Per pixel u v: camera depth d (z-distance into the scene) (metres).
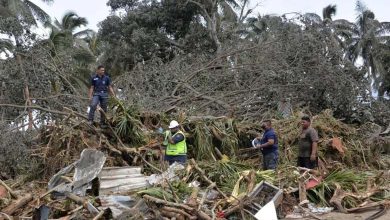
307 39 14.74
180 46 25.02
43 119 12.17
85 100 13.11
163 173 7.88
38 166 9.09
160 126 10.63
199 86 14.45
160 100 13.02
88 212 5.98
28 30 13.95
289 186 7.61
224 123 11.02
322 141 11.05
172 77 14.27
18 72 12.59
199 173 7.81
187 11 25.41
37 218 5.91
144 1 26.55
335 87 14.49
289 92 14.35
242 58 15.25
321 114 12.77
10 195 6.74
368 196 7.51
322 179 7.97
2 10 20.23
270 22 16.16
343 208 7.13
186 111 12.10
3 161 9.40
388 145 13.13
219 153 10.27
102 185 7.26
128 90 13.39
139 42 24.34
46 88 12.93
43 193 6.96
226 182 7.76
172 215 5.94
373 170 10.86
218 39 24.95
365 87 15.62
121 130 9.84
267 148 9.07
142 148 9.48
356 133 12.38
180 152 8.91
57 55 14.66
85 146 9.23
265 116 12.83
